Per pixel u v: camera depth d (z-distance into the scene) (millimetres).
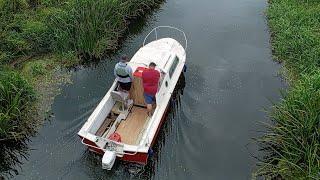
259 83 13648
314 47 13922
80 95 13203
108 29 15695
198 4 18844
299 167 9594
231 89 13375
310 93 10617
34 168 10703
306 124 9977
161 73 12117
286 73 14039
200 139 11500
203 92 13242
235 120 12133
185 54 13922
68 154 11023
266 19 17406
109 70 14508
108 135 11094
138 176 10438
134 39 16375
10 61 14500
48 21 15414
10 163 10906
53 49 15039
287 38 15109
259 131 11703
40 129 11844
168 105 12188
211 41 15992
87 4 15273
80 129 11508
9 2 16047
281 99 12000
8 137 11398
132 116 11914
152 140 10688
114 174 10477
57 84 13742
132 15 17531
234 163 10750
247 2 18922
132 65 12461
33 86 13523
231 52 15312
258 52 15305
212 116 12289
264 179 10250
